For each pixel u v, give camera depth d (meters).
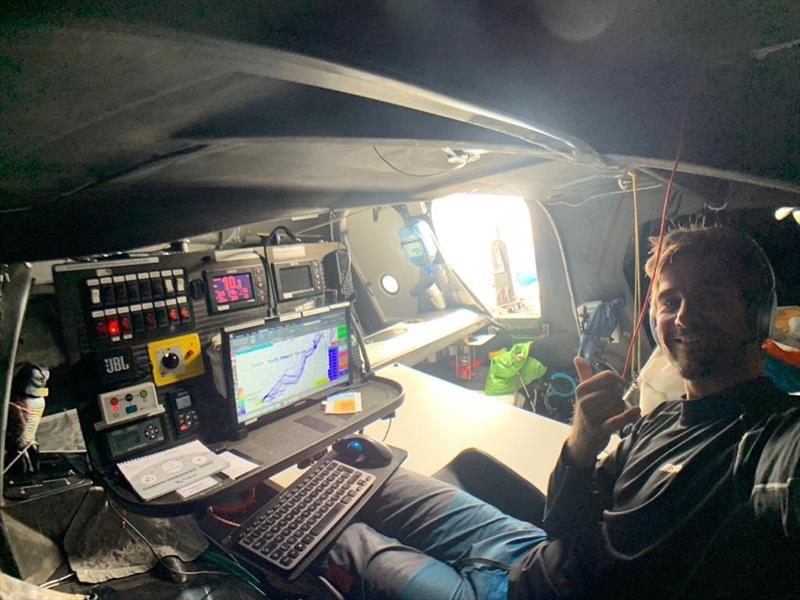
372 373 1.41
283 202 1.04
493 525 1.07
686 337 0.77
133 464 0.94
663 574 0.70
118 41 0.27
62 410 1.06
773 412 0.72
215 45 0.27
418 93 0.36
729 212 1.53
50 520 0.90
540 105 0.43
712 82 0.52
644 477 0.82
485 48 0.38
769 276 0.79
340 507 1.05
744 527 0.63
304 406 1.24
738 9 0.39
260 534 0.98
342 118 0.52
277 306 1.27
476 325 2.27
